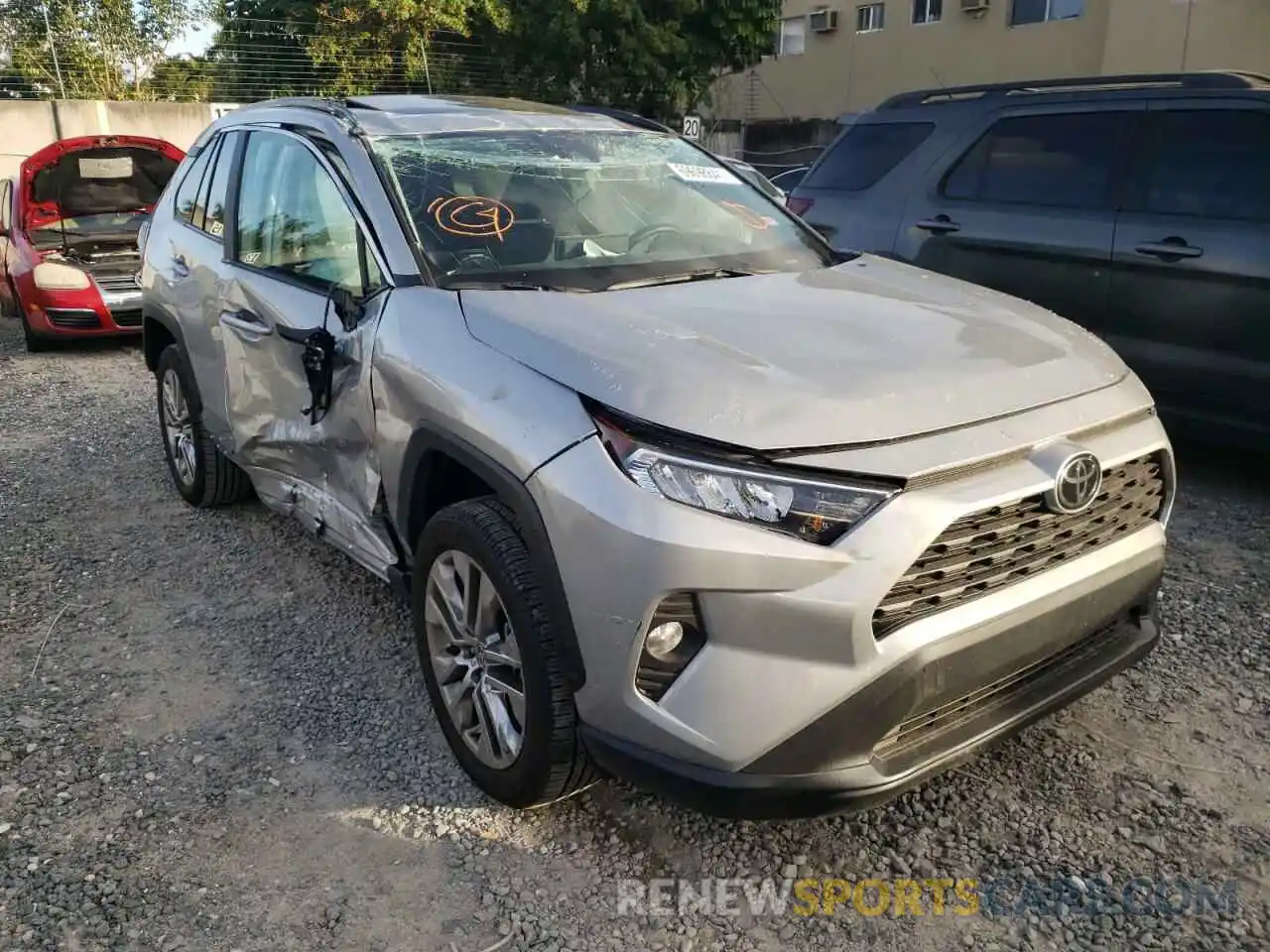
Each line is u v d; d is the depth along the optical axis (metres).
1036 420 2.58
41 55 19.28
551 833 2.85
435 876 2.70
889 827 2.87
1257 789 2.99
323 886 2.67
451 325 2.96
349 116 3.87
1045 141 5.72
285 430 3.88
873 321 2.97
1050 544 2.59
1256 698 3.44
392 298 3.19
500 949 2.47
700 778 2.36
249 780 3.09
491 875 2.70
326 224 3.66
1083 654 2.85
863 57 25.58
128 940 2.49
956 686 2.44
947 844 2.80
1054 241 5.53
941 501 2.34
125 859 2.76
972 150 6.04
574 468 2.43
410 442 3.00
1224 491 5.31
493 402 2.68
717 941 2.49
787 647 2.29
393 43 19.84
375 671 3.69
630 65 21.59
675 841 2.82
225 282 4.27
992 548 2.46
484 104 4.32
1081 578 2.65
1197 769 3.09
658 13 22.09
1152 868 2.70
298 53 20.08
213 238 4.59
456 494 3.14
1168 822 2.86
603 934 2.51
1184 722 3.31
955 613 2.43
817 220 6.71
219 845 2.82
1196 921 2.52
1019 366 2.75
